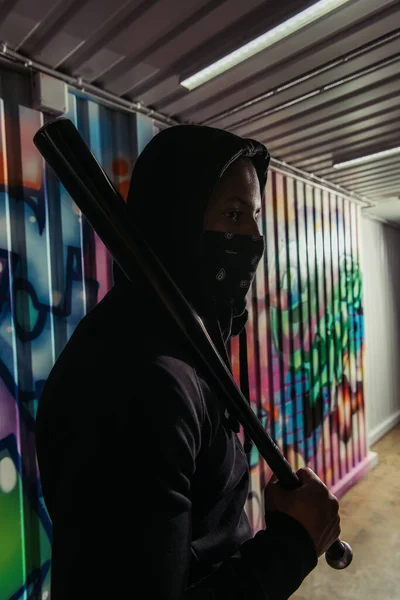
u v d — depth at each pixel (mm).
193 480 670
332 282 4203
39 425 662
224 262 837
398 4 1622
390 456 4996
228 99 2320
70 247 2002
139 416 522
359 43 1863
